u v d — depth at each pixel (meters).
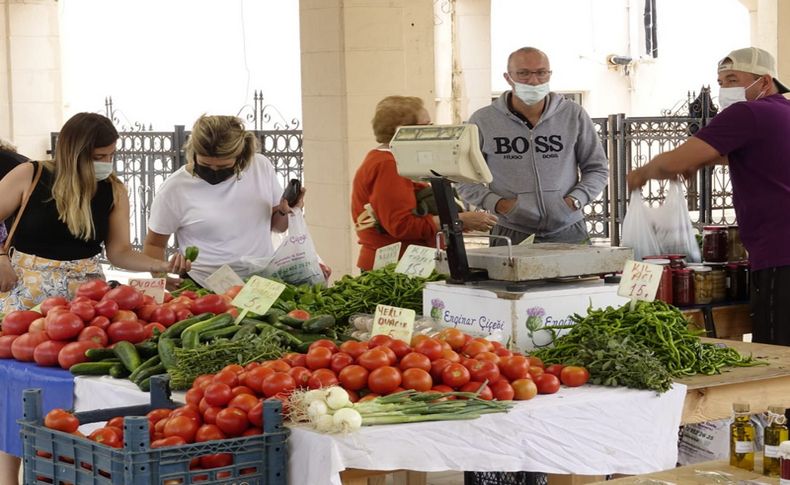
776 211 5.16
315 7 8.45
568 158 6.05
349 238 8.41
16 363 4.55
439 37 13.03
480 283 4.35
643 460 3.71
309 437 3.26
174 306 4.63
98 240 5.27
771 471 3.26
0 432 4.59
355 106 8.31
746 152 5.19
